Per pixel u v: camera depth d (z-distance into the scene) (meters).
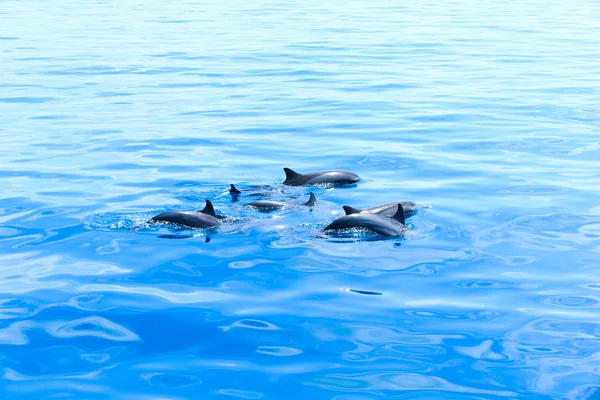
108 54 37.62
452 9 65.69
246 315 9.90
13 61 35.38
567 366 8.58
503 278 11.16
